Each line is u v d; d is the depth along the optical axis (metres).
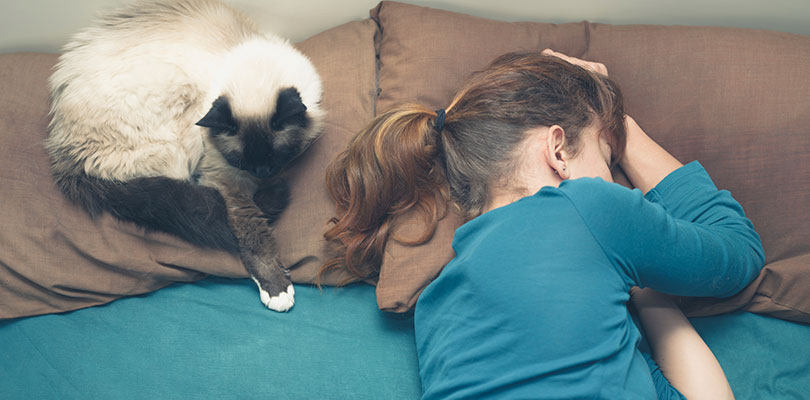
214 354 1.22
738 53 1.35
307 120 1.33
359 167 1.14
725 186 1.29
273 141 1.29
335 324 1.27
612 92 1.10
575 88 1.04
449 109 1.10
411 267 1.19
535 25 1.49
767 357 1.16
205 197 1.28
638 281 0.91
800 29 1.63
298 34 1.68
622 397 0.82
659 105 1.35
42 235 1.25
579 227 0.85
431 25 1.44
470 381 0.87
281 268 1.30
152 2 1.40
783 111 1.28
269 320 1.27
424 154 1.10
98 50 1.32
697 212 1.07
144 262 1.27
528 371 0.83
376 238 1.21
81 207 1.29
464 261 0.92
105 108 1.26
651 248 0.86
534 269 0.85
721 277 0.95
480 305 0.89
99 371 1.20
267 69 1.31
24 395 1.17
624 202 0.85
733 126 1.30
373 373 1.20
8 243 1.24
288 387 1.19
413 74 1.40
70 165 1.28
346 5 1.60
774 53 1.34
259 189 1.36
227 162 1.33
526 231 0.87
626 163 1.21
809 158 1.25
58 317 1.28
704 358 0.99
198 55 1.35
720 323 1.20
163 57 1.32
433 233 1.19
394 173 1.11
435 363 0.96
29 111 1.36
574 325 0.82
